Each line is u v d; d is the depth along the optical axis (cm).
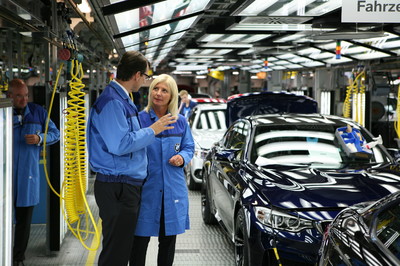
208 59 2128
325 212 396
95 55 1006
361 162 521
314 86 2050
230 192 512
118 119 357
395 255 225
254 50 1662
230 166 560
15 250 506
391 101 1398
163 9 701
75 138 561
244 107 869
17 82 501
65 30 581
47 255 561
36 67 569
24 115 509
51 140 512
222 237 635
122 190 364
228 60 2194
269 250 404
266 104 868
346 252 265
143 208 408
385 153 543
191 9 773
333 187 430
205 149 952
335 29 1018
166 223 409
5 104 329
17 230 506
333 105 1798
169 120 375
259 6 804
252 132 566
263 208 414
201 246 596
